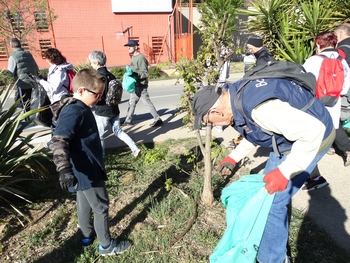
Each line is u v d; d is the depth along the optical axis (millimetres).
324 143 1995
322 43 3402
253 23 5699
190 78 2852
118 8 19078
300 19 5398
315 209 3119
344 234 2752
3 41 15281
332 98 3094
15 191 3121
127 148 4918
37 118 4008
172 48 20500
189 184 3666
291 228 2816
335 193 3400
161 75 15789
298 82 1861
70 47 18875
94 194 2369
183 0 23625
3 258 2572
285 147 1999
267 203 2033
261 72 1877
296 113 1627
